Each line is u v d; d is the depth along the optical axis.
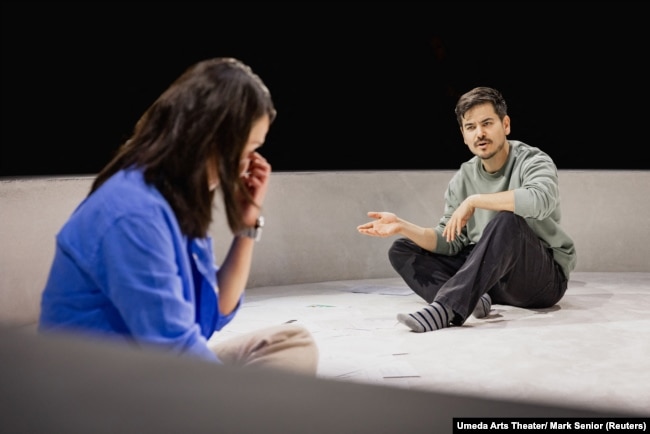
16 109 10.51
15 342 0.78
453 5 10.15
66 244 1.63
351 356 3.25
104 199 1.63
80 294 1.64
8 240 3.94
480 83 10.42
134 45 10.19
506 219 3.84
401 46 10.29
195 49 10.12
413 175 5.66
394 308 4.46
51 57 10.30
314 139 10.54
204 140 1.68
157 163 1.67
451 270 4.50
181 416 0.67
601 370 2.98
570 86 10.48
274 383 0.74
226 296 2.15
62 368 0.73
